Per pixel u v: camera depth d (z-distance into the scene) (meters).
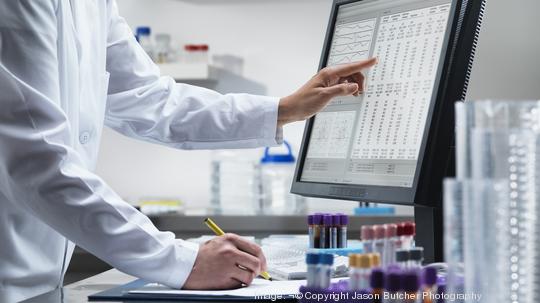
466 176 0.82
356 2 1.66
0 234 1.47
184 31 3.94
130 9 3.96
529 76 3.62
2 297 1.47
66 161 1.32
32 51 1.36
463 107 0.82
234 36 3.92
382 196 1.43
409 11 1.48
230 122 1.80
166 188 3.94
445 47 1.34
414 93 1.41
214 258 1.30
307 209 3.73
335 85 1.59
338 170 1.59
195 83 3.93
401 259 0.95
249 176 3.73
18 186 1.30
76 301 1.23
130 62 1.87
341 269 1.37
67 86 1.54
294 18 3.88
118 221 1.31
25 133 1.31
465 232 0.81
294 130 3.85
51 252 1.56
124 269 1.31
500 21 3.63
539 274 0.79
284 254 1.62
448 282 0.84
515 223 0.79
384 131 1.47
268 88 3.90
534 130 0.79
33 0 1.38
